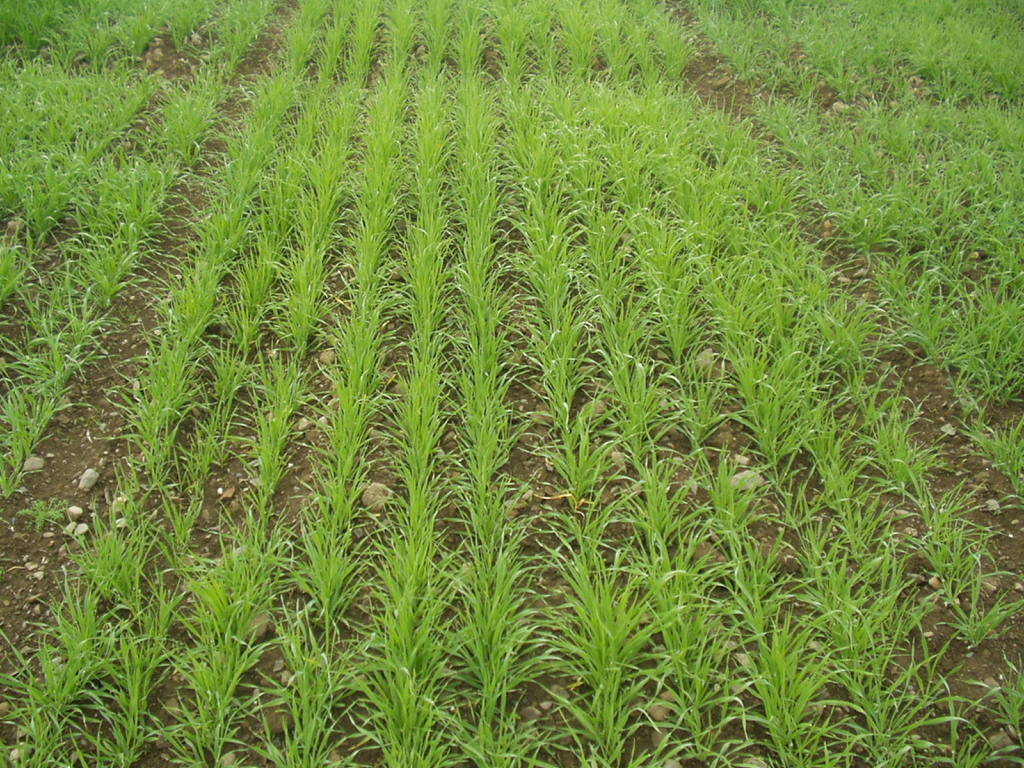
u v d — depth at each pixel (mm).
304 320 4254
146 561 3334
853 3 7332
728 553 3393
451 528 3492
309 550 3219
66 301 4516
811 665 2830
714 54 6875
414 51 6980
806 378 4016
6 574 3330
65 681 2916
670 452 3811
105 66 6422
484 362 4055
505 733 2834
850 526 3387
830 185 5203
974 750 2828
